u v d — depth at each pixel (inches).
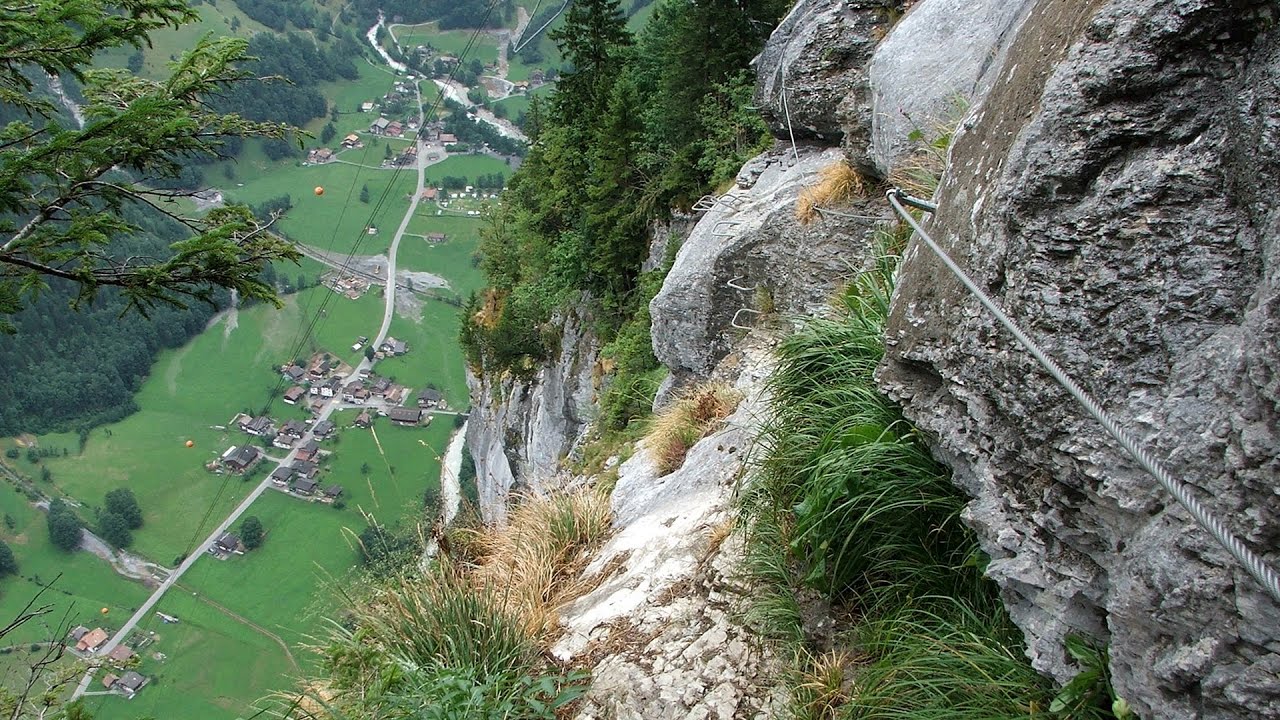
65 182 202.2
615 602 172.1
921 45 219.5
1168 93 81.0
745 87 668.7
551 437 915.4
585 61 992.2
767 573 150.9
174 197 211.5
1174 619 72.7
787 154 365.1
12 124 197.5
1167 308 77.3
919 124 208.7
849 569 136.2
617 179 789.9
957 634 119.1
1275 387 64.7
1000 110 109.8
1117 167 84.8
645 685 145.1
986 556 117.2
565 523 221.6
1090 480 83.6
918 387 119.6
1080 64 88.4
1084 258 85.4
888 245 215.9
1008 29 135.9
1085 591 87.8
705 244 346.6
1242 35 76.3
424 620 157.4
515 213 1280.8
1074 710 92.1
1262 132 70.9
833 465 135.7
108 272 192.9
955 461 114.0
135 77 219.1
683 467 228.2
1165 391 76.2
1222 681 67.6
